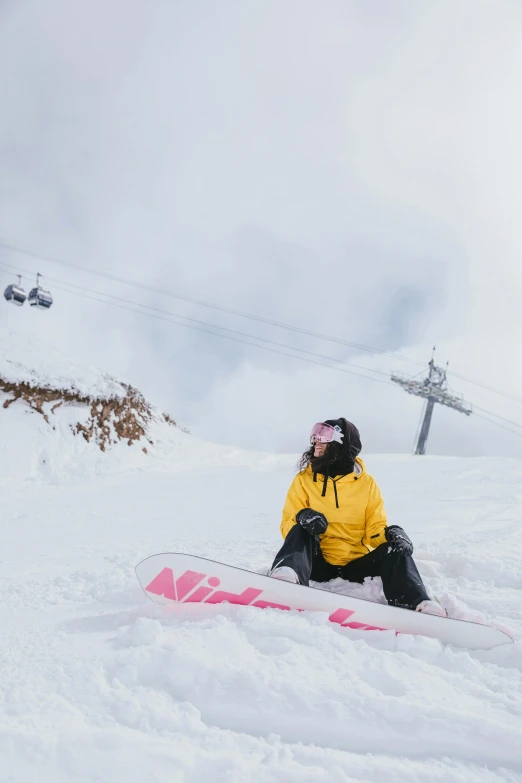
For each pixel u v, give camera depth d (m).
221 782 1.38
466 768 1.51
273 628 2.11
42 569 4.04
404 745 1.58
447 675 1.90
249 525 6.07
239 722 1.66
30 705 1.63
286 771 1.42
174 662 1.82
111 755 1.42
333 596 2.31
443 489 8.94
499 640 2.15
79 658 1.93
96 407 16.97
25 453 14.49
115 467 15.58
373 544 2.92
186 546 4.50
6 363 16.08
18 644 2.11
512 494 7.70
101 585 3.04
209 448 19.77
